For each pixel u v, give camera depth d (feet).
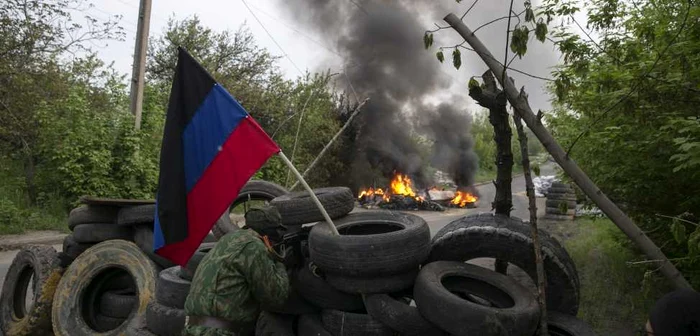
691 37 15.52
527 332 11.37
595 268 27.84
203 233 12.97
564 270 13.29
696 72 15.29
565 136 24.30
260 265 11.13
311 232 13.98
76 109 51.29
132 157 52.90
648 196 20.71
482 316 11.16
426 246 13.60
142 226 19.92
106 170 51.90
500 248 13.70
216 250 11.23
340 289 13.25
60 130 51.98
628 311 20.40
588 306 21.17
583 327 12.64
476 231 13.79
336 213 15.83
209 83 13.11
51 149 51.88
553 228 47.34
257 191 21.57
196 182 12.98
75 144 51.08
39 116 52.26
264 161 12.92
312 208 15.47
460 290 13.56
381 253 12.66
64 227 47.85
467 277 13.43
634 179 20.43
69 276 19.36
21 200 51.37
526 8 10.96
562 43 15.15
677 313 6.03
